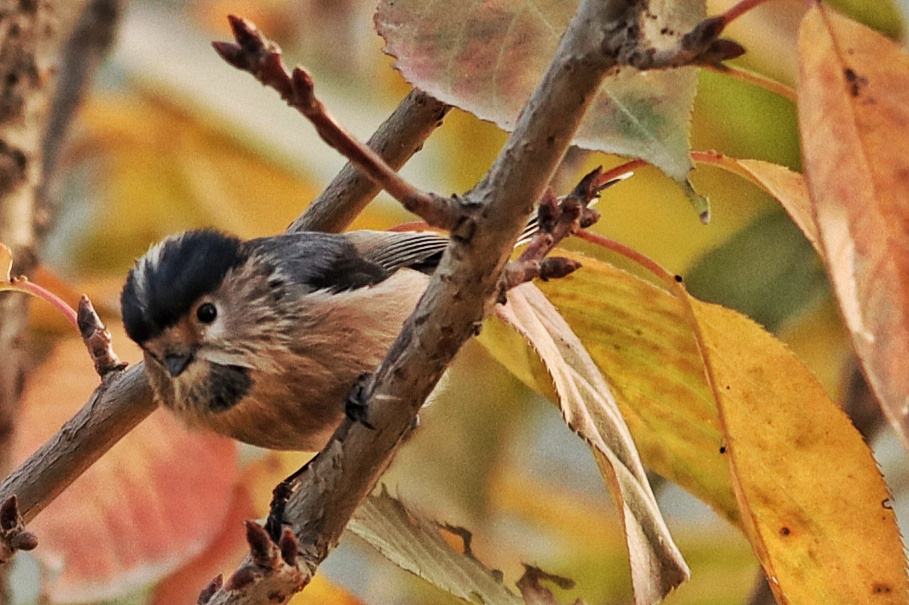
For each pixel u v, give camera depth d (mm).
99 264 2936
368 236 2822
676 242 2895
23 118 2844
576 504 2938
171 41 2912
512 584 2895
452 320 2729
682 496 2932
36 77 2846
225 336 2803
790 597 2760
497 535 2912
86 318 2793
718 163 2758
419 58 2738
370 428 2736
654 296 2779
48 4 2850
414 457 2883
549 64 2719
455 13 2738
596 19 2709
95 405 2793
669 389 2789
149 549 2820
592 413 2754
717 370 2762
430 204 2715
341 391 2807
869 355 2686
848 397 2840
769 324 2848
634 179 2893
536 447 2949
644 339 2785
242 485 2852
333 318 2803
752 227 2852
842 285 2688
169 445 2824
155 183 2934
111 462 2820
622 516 2744
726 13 2701
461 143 2902
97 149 2934
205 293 2805
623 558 2902
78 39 2902
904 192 2691
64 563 2816
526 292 2770
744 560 2896
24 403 2834
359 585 2891
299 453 2861
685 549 2898
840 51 2695
